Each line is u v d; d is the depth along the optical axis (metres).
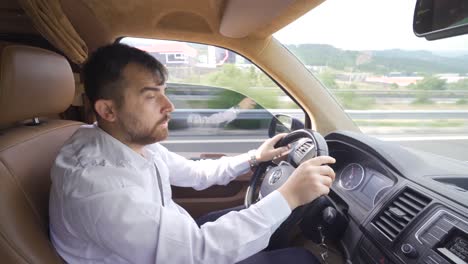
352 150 1.24
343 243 1.05
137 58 0.79
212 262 0.69
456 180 0.95
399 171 1.00
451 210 0.77
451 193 0.82
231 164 1.32
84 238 0.70
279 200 0.80
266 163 1.29
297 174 0.85
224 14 1.22
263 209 0.79
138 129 0.82
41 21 1.15
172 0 1.34
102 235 0.66
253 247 0.74
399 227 0.86
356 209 1.04
